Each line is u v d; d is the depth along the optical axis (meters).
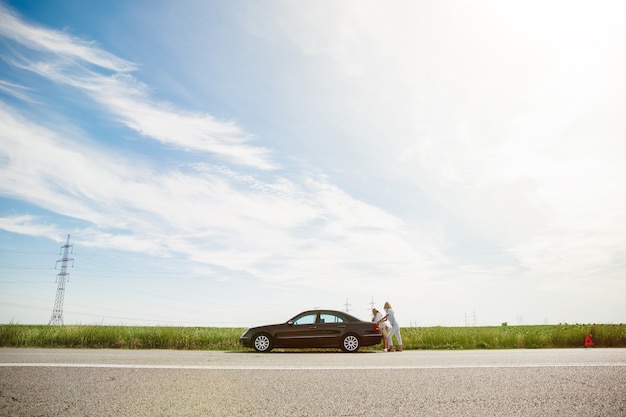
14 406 4.66
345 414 4.49
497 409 4.64
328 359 9.66
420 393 5.39
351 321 14.16
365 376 6.59
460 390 5.54
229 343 16.42
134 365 7.60
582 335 16.38
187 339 16.25
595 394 5.24
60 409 4.58
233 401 4.99
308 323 14.10
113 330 16.44
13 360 8.30
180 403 4.88
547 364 7.78
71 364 7.54
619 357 9.57
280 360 9.34
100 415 4.39
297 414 4.48
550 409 4.61
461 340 17.20
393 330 14.64
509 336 17.42
